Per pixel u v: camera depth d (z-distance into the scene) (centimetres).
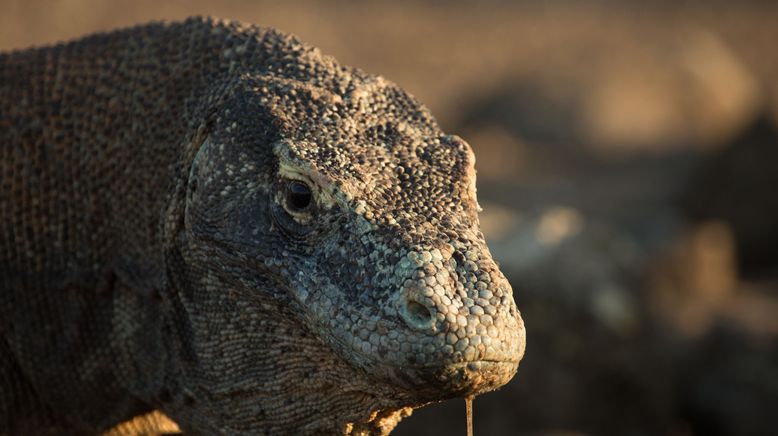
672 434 3403
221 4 9456
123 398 1636
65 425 1684
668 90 7394
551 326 3209
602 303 3284
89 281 1608
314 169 1348
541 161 6681
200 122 1511
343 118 1448
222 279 1442
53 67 1689
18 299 1638
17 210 1638
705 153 6362
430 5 11575
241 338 1441
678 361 3609
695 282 4566
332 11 10406
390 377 1248
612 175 6388
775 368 3609
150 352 1574
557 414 3097
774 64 10344
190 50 1614
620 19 11794
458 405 2944
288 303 1365
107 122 1627
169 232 1515
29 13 7225
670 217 5466
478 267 1266
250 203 1412
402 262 1261
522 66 8269
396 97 1528
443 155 1423
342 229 1326
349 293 1289
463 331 1211
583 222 3734
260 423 1468
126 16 7900
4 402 1655
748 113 6806
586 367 3203
